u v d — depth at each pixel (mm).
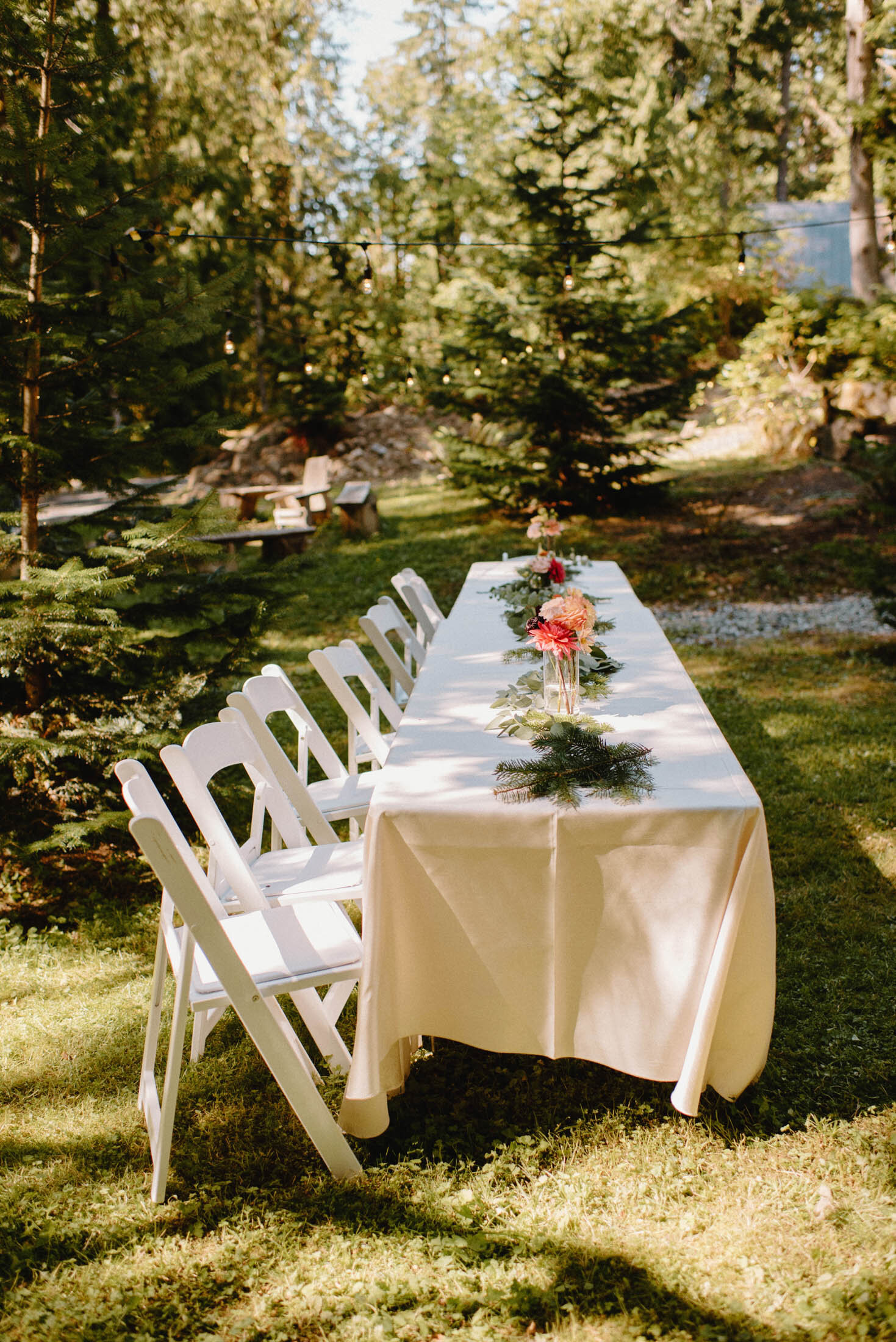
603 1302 2037
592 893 2482
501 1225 2252
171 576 4227
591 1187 2348
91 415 4066
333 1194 2346
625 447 11508
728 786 2561
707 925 2438
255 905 2812
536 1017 2580
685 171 18547
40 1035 3035
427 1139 2539
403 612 9070
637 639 4395
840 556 7113
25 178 3510
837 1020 2918
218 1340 1963
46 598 3559
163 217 4457
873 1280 2029
